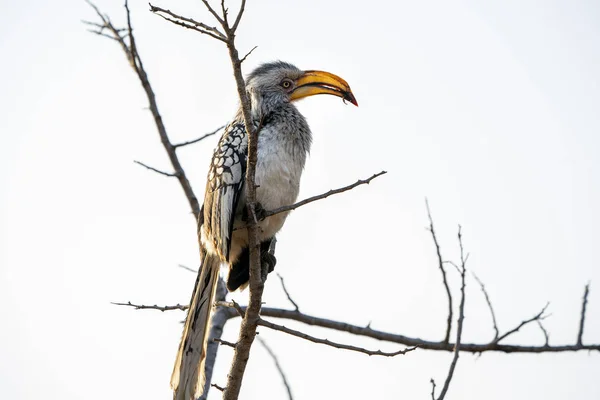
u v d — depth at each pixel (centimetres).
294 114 914
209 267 855
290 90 968
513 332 955
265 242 910
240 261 898
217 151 870
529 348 957
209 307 838
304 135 906
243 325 735
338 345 724
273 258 902
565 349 958
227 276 894
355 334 996
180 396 812
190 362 822
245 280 898
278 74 959
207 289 844
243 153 859
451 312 952
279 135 878
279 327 730
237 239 885
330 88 977
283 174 866
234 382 748
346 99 977
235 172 852
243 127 878
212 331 965
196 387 813
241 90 673
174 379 818
